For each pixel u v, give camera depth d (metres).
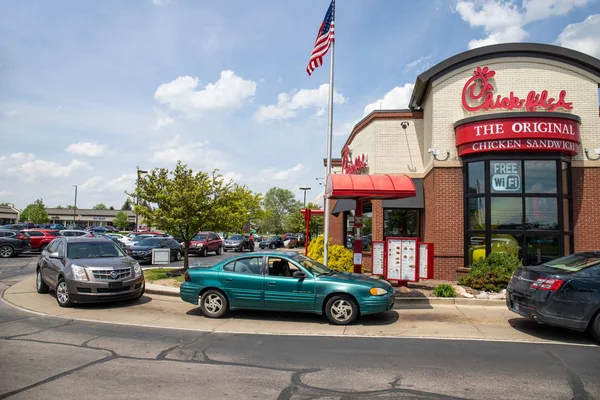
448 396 4.58
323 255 13.12
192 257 26.02
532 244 13.22
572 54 13.86
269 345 6.69
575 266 7.41
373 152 17.34
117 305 10.25
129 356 6.03
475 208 13.81
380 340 7.03
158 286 12.09
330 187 10.92
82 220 102.94
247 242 36.22
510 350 6.39
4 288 12.59
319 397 4.54
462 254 13.84
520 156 13.30
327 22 13.49
